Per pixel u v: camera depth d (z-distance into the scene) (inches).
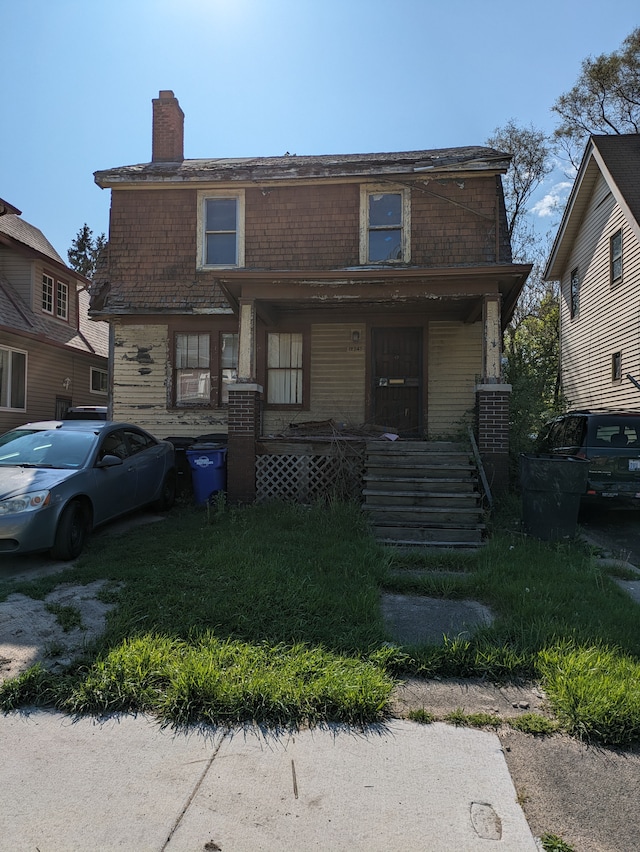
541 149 1071.0
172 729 113.9
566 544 253.6
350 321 448.5
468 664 138.7
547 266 756.6
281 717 116.9
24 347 631.2
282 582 189.0
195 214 451.2
